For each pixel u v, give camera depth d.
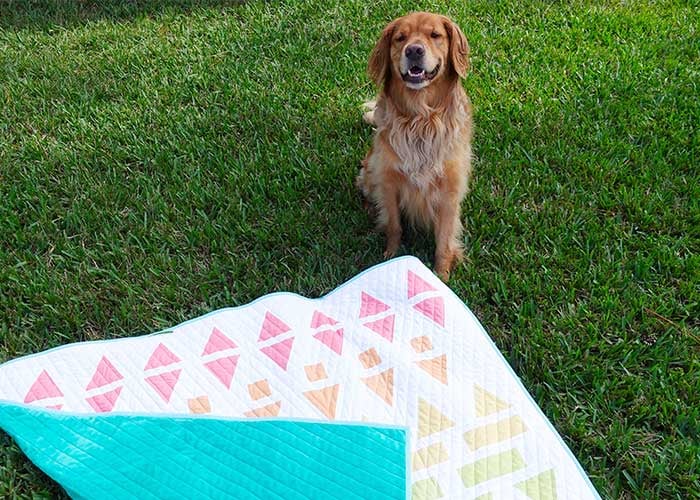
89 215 2.10
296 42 3.08
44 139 2.47
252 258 1.96
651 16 3.24
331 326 1.66
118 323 1.76
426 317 1.65
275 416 1.46
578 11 3.29
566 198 2.14
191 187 2.22
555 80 2.74
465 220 2.10
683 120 2.46
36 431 1.40
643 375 1.59
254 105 2.64
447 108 1.94
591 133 2.43
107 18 3.40
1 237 2.03
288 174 2.29
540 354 1.63
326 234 2.06
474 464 1.35
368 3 3.41
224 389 1.52
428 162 1.94
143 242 2.03
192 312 1.80
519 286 1.83
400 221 2.12
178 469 1.32
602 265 1.87
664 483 1.36
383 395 1.50
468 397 1.48
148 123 2.56
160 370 1.55
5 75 2.87
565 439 1.46
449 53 1.93
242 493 1.29
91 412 1.46
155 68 2.92
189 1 3.53
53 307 1.80
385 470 1.32
